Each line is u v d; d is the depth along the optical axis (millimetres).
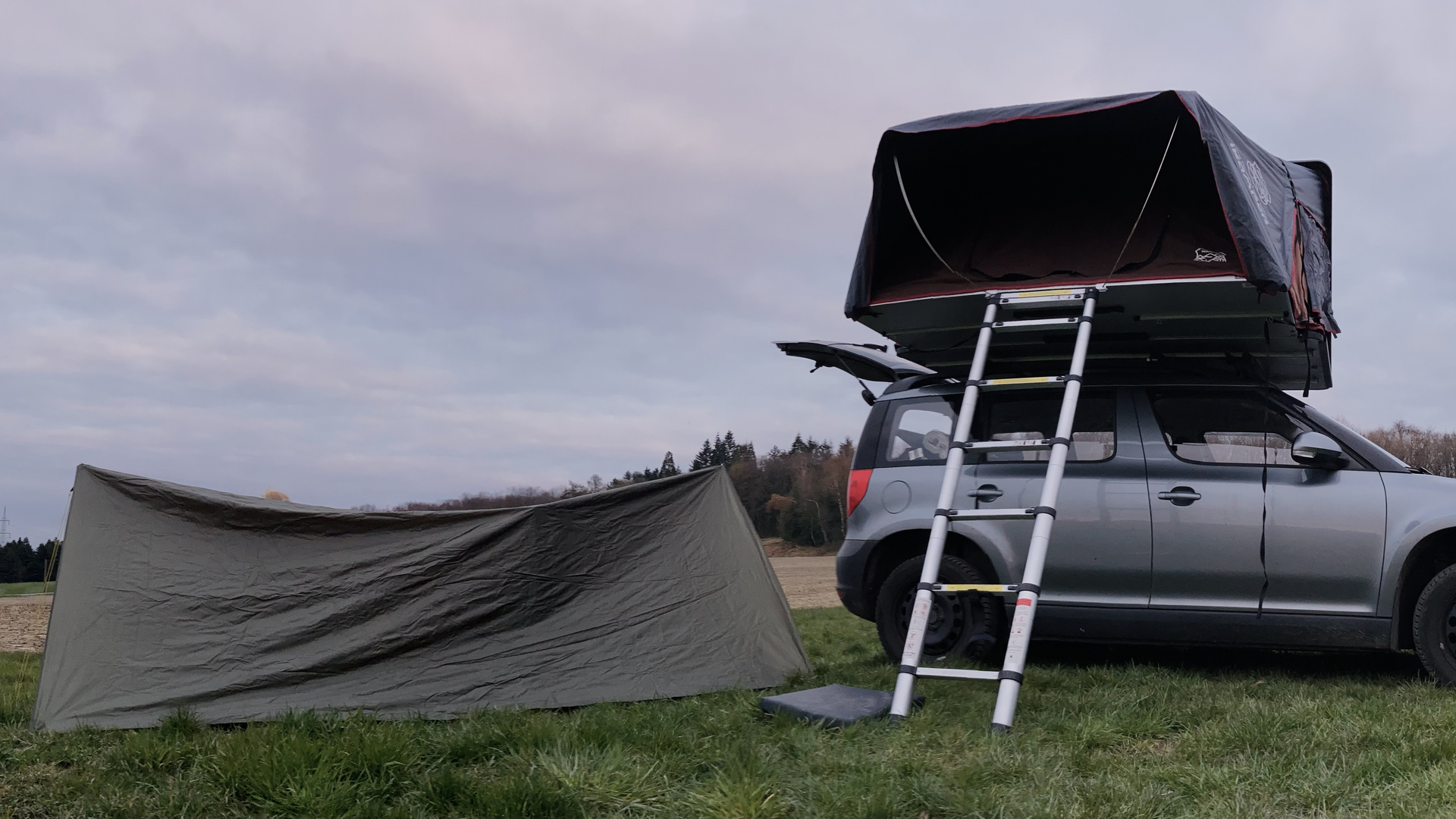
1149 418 5992
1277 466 5656
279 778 3441
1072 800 3215
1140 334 6074
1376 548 5344
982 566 6145
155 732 4371
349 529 5309
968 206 6105
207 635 4945
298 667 4938
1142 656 6496
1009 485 6043
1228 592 5562
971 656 5934
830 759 3730
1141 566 5719
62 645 4738
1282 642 5469
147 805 3369
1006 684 4336
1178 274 5145
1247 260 4828
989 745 3885
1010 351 6395
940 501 5066
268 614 5047
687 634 5750
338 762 3592
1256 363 6371
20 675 6590
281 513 5207
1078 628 5836
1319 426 5711
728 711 4719
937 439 6402
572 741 3986
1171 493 5738
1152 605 5688
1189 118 5367
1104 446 6004
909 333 6363
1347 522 5406
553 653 5387
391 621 5168
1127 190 5770
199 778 3598
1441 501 5301
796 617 11742
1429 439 11039
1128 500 5805
